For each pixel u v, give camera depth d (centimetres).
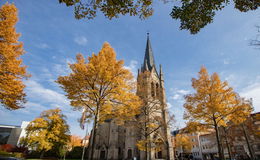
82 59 1326
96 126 1257
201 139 6006
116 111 1375
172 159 2878
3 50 1080
